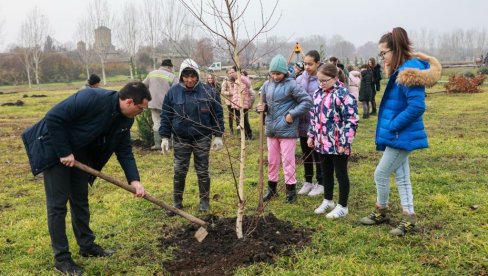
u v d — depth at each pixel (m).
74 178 4.22
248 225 4.85
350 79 13.47
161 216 5.64
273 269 4.03
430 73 4.13
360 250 4.38
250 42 4.34
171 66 9.80
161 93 9.66
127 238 4.91
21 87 48.50
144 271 4.14
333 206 5.58
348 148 5.06
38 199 6.67
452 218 5.17
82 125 3.90
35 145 3.92
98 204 6.16
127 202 6.20
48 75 56.81
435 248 4.34
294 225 5.06
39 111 20.62
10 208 6.23
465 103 17.84
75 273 4.07
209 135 5.71
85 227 4.40
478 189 6.20
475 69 42.09
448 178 6.86
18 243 4.86
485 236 4.55
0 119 17.81
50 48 82.25
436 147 9.34
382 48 4.53
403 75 4.21
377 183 4.84
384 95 4.59
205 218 5.33
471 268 3.97
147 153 9.88
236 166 8.33
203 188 5.81
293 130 5.77
